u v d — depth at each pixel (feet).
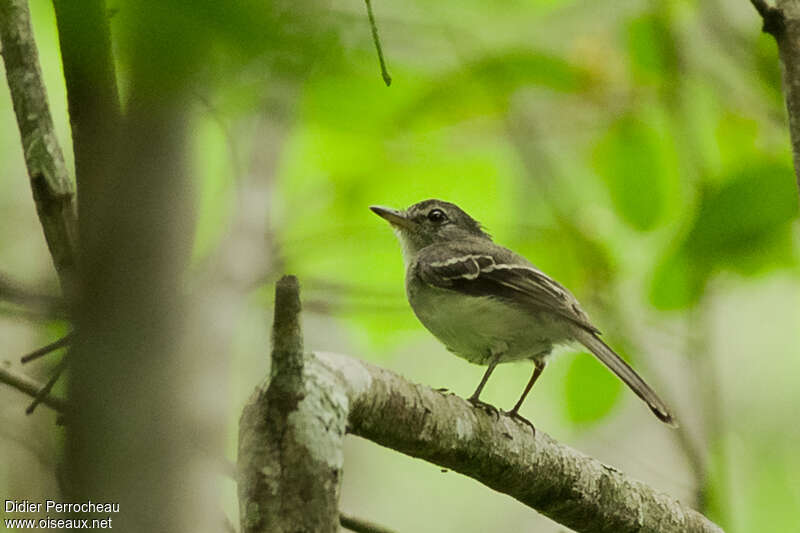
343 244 39.17
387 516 55.21
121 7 16.42
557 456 27.66
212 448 25.41
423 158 38.75
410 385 24.53
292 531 19.34
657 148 34.99
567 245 38.04
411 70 36.17
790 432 52.29
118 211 17.26
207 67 17.06
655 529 29.19
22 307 19.26
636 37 35.37
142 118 17.22
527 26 37.60
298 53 17.08
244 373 43.98
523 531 55.47
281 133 38.91
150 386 17.16
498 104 36.45
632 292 38.04
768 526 49.85
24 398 30.71
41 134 21.13
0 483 33.68
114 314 17.16
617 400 35.42
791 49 24.39
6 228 44.21
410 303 39.52
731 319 54.70
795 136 24.14
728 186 29.27
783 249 30.32
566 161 39.34
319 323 45.34
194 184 17.92
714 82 36.96
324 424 20.04
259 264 35.32
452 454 25.50
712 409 37.78
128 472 16.99
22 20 21.68
